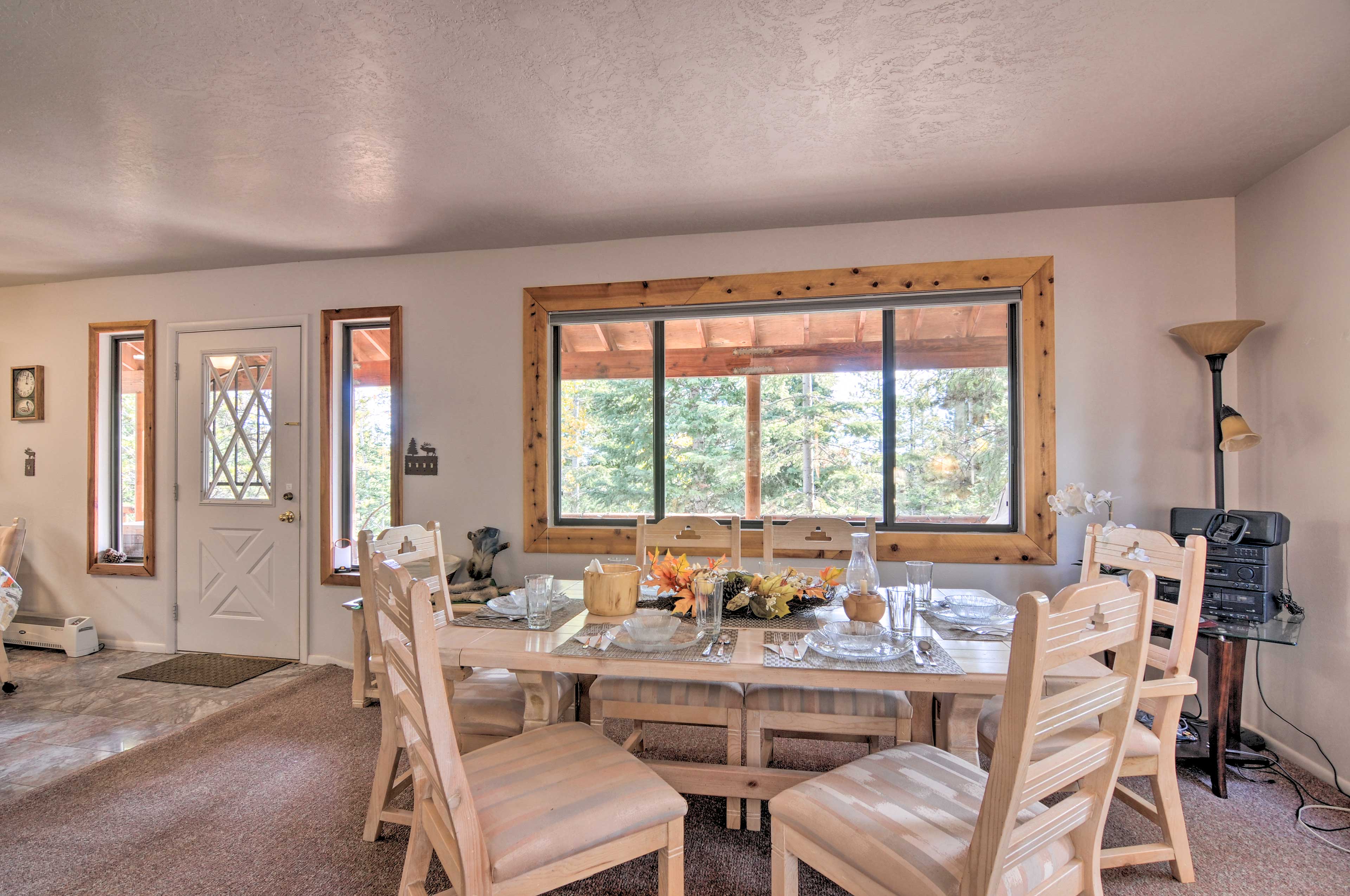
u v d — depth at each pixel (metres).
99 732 2.71
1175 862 1.66
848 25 1.66
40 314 4.02
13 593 3.21
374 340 3.66
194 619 3.77
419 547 2.04
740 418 3.27
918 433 3.10
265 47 1.74
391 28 1.66
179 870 1.74
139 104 2.02
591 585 1.89
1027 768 0.96
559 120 2.13
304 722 2.75
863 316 3.16
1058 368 2.90
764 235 3.16
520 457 3.39
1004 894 1.03
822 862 1.23
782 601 1.87
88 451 3.96
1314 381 2.31
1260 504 2.59
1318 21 1.64
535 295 3.37
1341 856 1.77
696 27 1.67
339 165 2.45
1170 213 2.83
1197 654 2.71
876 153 2.37
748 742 1.79
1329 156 2.25
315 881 1.69
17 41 1.70
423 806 1.37
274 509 3.66
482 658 1.54
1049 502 2.70
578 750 1.48
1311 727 2.30
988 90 1.96
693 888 1.65
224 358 3.74
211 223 3.03
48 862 1.78
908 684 1.39
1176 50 1.77
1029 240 2.93
